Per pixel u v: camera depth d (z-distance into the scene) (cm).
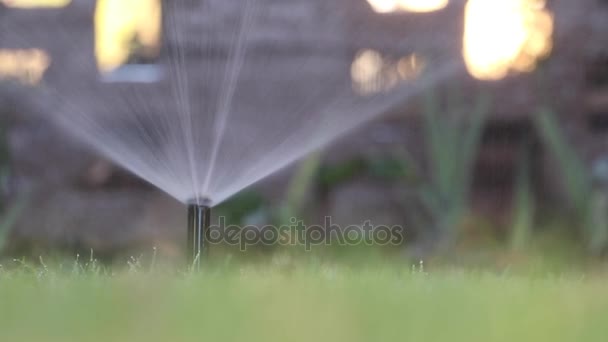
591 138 2698
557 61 2719
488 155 2734
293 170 2673
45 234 2588
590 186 2528
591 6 2717
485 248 2402
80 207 2662
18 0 2758
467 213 2592
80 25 2769
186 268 1472
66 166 2727
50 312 911
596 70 2714
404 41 2744
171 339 800
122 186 2703
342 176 2703
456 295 1095
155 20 2773
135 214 2653
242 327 842
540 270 1959
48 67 2762
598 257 2394
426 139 2720
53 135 2733
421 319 895
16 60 2752
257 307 936
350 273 1542
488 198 2719
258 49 2755
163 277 1295
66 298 993
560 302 1015
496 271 2052
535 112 2703
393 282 1315
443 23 2733
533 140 2725
